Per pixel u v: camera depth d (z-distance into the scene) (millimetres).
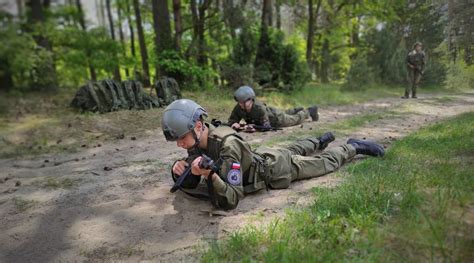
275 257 2010
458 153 3754
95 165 4863
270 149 3426
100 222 2938
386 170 3395
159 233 2670
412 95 8000
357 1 15820
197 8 14203
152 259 2322
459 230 2082
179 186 3049
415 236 2061
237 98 6215
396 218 2322
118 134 6840
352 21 18516
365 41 13242
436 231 2064
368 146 4074
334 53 20969
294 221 2455
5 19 8977
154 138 6500
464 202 2416
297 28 22141
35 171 4758
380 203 2527
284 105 9930
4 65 9359
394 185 2869
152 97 8961
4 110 7898
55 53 11117
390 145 4770
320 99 10727
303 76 12039
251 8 14617
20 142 6336
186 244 2469
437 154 3766
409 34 7441
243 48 12039
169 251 2398
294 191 3256
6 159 5449
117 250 2482
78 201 3445
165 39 11688
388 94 10617
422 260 1846
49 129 6922
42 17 9766
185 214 2955
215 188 2803
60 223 2975
